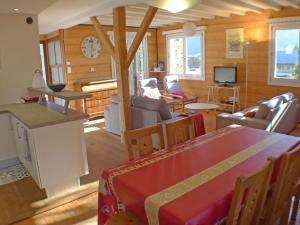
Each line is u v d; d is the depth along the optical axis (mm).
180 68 8383
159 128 2383
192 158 2066
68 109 3438
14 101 4457
